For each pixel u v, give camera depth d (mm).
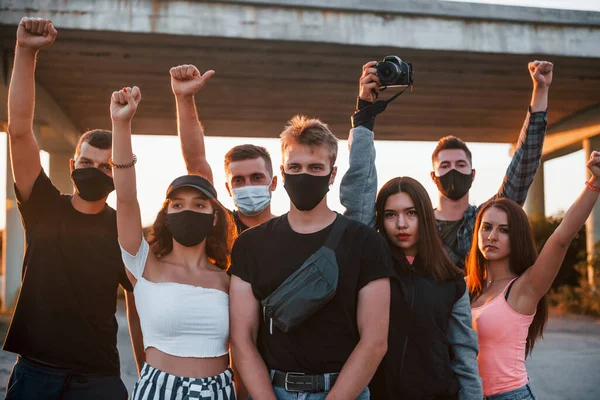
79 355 2854
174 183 2797
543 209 18156
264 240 2592
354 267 2482
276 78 11312
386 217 2936
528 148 3623
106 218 3070
